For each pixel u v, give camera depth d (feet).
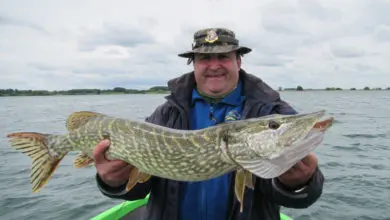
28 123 18.04
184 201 2.89
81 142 3.10
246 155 2.53
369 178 7.06
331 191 6.38
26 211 5.75
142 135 2.85
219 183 2.85
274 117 2.51
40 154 3.22
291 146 2.40
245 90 3.17
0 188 6.85
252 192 2.73
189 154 2.71
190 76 3.31
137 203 4.59
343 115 20.98
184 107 3.16
